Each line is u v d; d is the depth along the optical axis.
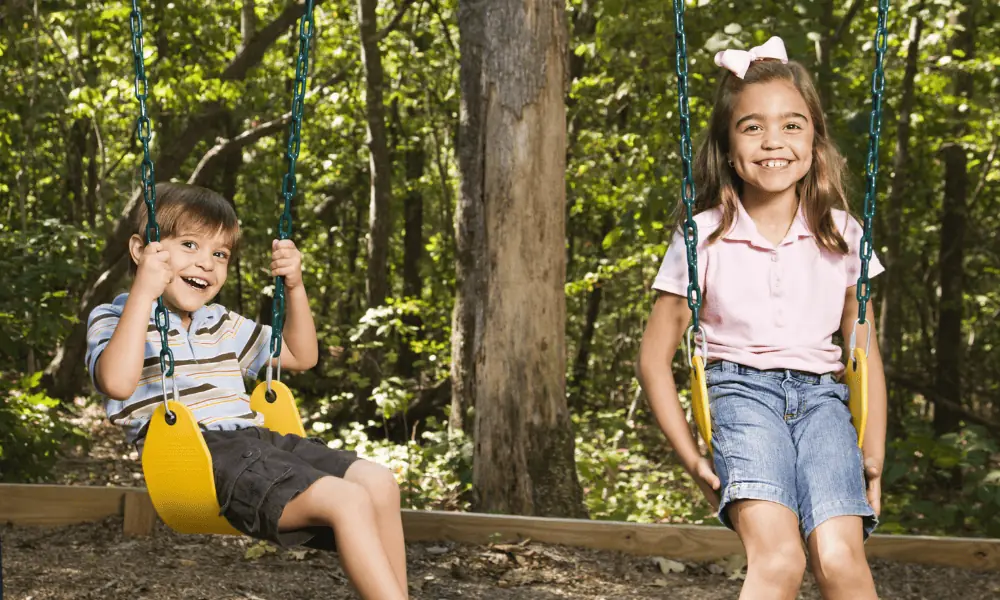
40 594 4.04
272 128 13.53
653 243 10.40
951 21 13.01
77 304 13.62
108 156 20.17
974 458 6.10
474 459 5.92
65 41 14.31
